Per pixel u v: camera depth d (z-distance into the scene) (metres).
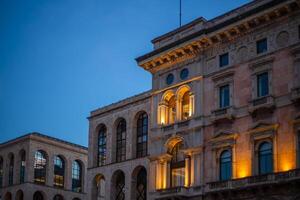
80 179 103.38
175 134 60.47
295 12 52.00
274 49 53.25
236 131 54.59
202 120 58.00
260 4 55.78
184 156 59.62
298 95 49.66
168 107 63.53
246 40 56.09
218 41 58.56
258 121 52.78
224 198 53.31
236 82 55.94
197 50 60.41
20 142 97.06
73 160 102.38
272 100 51.88
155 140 62.81
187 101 61.38
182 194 56.59
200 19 61.28
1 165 101.31
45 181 96.12
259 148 52.72
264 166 51.91
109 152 73.62
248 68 55.12
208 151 56.78
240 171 53.22
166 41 65.19
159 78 64.50
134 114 71.62
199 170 56.84
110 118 75.06
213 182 54.25
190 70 61.09
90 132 77.50
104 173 73.19
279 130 51.03
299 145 49.31
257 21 54.59
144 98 70.62
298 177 47.19
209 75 58.91
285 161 49.81
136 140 71.06
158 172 61.12
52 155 98.25
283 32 52.94
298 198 47.34
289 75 51.44
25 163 94.75
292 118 50.22
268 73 53.28
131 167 69.38
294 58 51.38
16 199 94.69
